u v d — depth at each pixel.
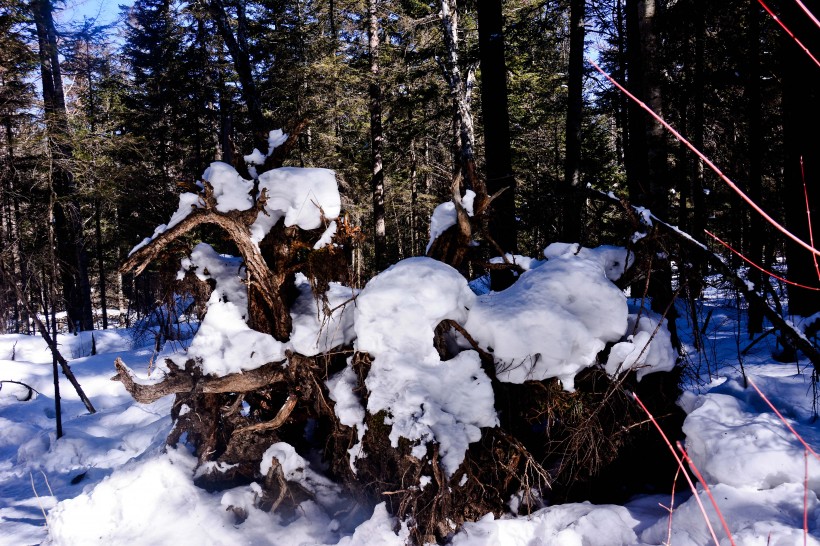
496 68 8.62
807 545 2.50
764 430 3.33
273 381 4.02
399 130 18.42
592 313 3.72
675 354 3.98
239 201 3.84
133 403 8.83
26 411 9.27
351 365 3.87
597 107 16.59
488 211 4.38
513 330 3.64
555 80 17.67
